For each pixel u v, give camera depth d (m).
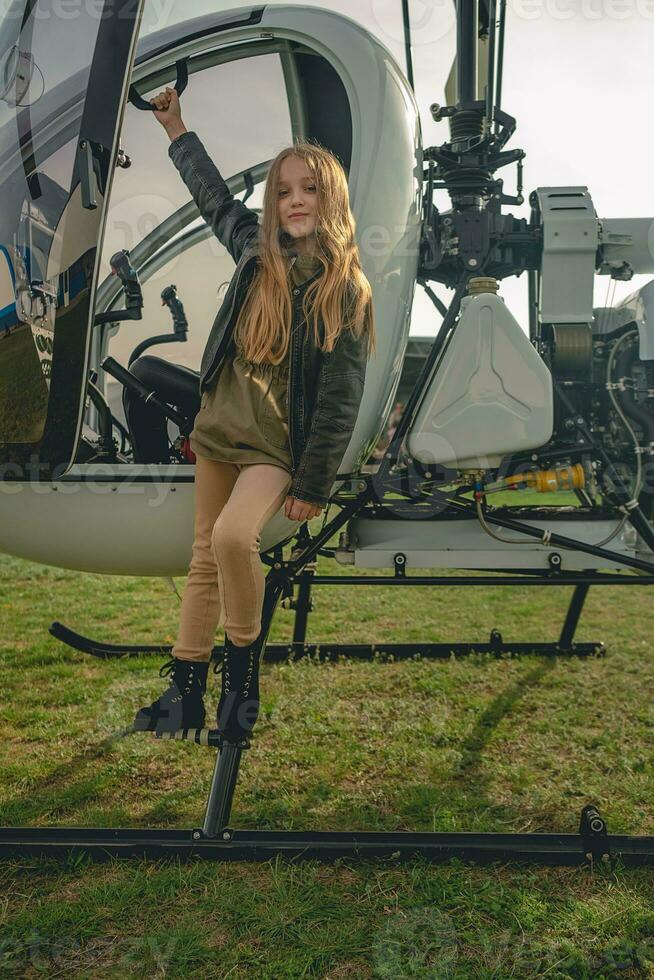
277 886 1.43
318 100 1.95
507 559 1.96
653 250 2.05
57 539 1.81
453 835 1.56
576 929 1.34
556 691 2.56
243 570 1.40
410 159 1.81
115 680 2.66
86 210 1.50
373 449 1.95
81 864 1.52
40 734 2.20
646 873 1.51
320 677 2.70
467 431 1.86
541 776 1.95
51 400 1.57
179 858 1.54
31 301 1.56
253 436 1.42
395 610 3.82
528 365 1.85
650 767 1.98
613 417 2.09
